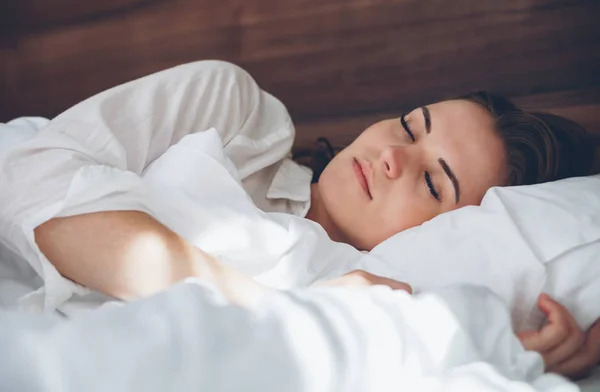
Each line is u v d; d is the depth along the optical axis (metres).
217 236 0.93
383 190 1.14
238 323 0.54
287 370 0.52
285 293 0.63
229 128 1.18
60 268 0.88
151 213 0.92
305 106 1.63
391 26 1.58
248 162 1.19
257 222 0.95
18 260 1.02
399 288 0.85
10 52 1.80
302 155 1.60
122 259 0.83
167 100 1.10
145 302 0.55
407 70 1.57
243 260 0.94
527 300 0.89
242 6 1.66
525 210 0.96
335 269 0.99
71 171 0.91
